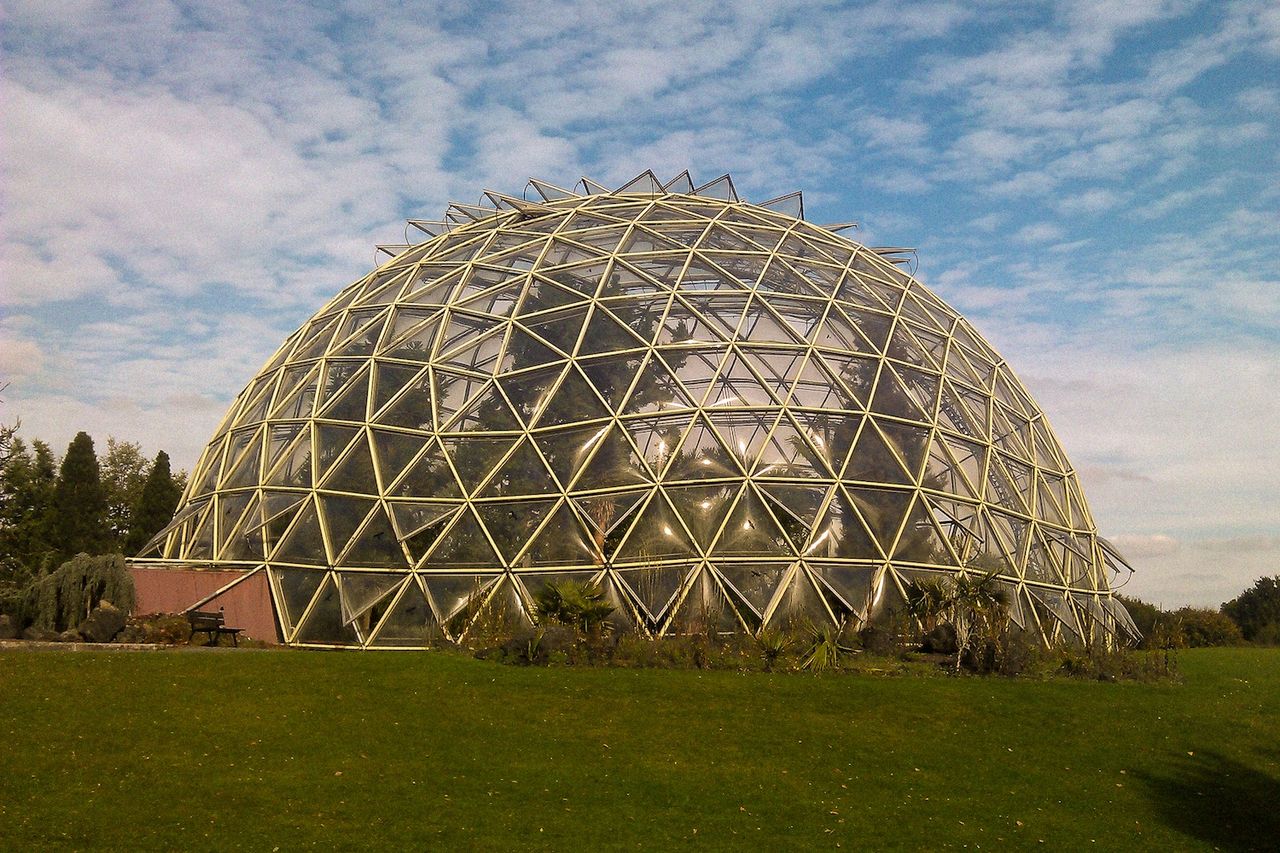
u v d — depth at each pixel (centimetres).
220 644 2439
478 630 2372
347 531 2612
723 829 1233
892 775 1483
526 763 1439
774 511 2511
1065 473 3344
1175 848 1266
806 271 3200
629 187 3862
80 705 1556
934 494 2688
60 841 1072
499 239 3450
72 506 4759
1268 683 2392
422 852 1103
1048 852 1225
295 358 3309
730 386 2695
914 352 3039
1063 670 2322
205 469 3372
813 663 2147
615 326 2833
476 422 2691
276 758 1391
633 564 2420
